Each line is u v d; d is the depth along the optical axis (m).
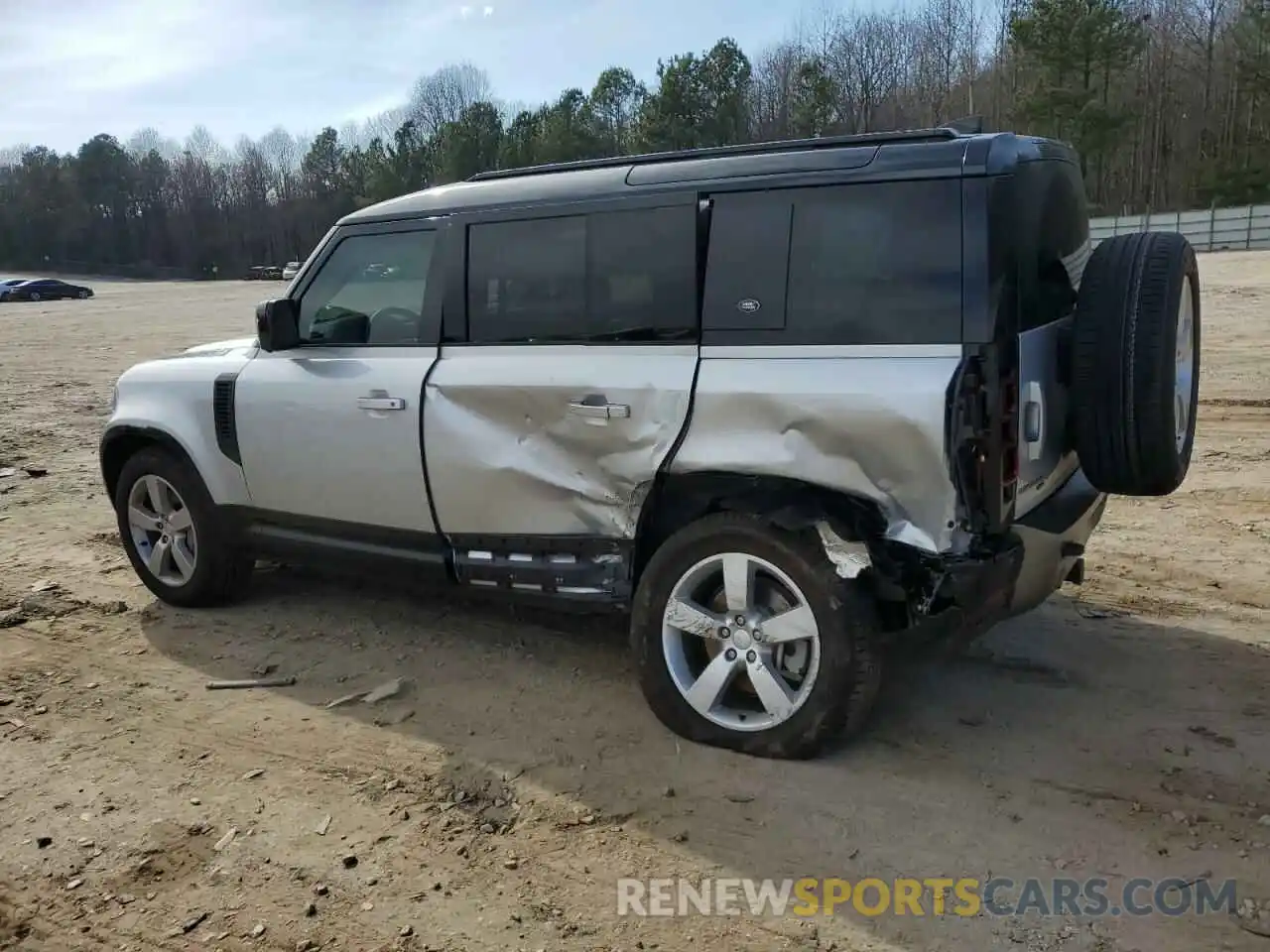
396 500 4.54
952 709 4.15
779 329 3.62
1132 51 54.75
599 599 4.19
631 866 3.21
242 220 103.62
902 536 3.46
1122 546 6.16
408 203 4.56
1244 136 58.75
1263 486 7.38
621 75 73.12
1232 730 3.93
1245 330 15.66
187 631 5.23
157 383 5.36
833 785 3.60
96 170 102.62
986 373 3.32
